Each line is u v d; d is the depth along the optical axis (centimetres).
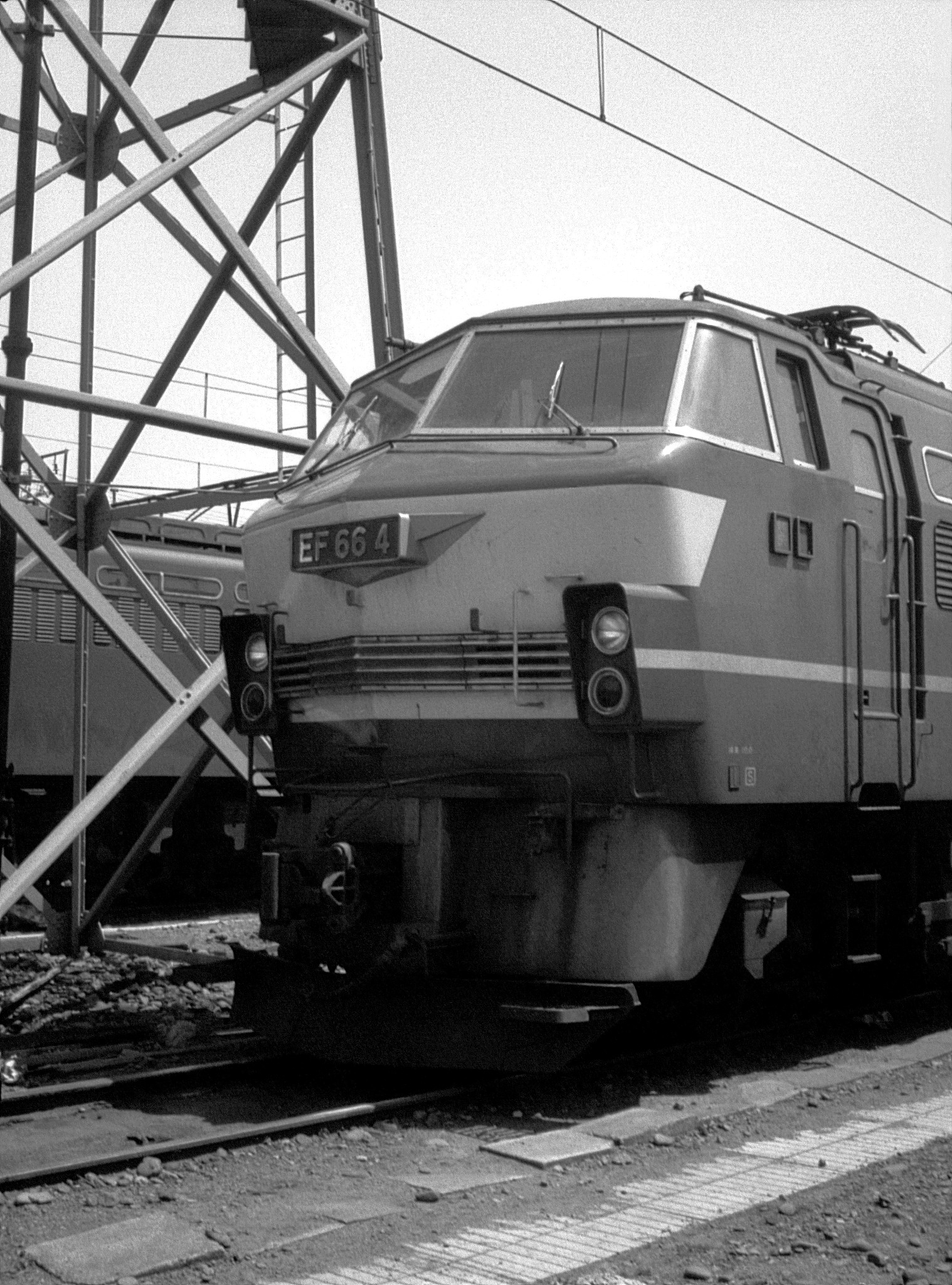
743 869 758
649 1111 654
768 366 768
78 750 1060
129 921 1477
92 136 1010
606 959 672
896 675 832
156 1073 686
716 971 774
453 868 706
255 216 948
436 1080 720
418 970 680
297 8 946
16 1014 888
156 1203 516
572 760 675
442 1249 464
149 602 1038
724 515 693
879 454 845
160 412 841
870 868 885
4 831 1020
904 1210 503
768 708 712
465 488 689
